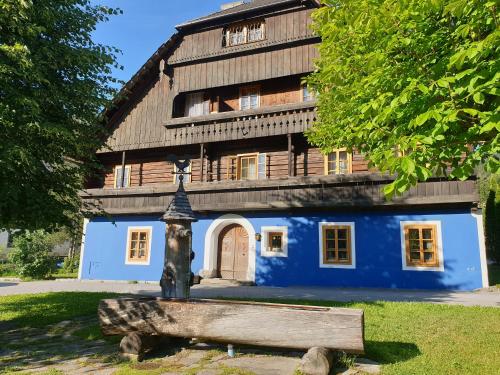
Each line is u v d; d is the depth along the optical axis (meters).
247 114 15.64
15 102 7.02
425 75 4.50
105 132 9.54
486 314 7.54
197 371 4.87
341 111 7.05
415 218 13.02
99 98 8.79
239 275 15.52
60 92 7.96
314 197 13.63
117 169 19.36
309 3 15.54
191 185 15.60
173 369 5.00
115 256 17.05
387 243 13.20
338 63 6.21
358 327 4.64
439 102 4.35
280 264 14.42
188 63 17.38
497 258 25.48
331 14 5.83
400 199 12.49
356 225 13.68
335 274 13.64
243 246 15.72
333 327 4.72
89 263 17.36
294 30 15.67
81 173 9.15
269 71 15.84
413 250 12.99
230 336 5.17
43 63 7.68
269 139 16.23
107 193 17.20
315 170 15.66
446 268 12.41
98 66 8.81
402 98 3.99
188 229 6.79
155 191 16.27
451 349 5.48
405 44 4.73
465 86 3.96
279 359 5.34
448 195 12.07
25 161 6.89
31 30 7.10
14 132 7.30
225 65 16.69
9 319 8.52
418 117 3.71
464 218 12.48
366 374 4.64
